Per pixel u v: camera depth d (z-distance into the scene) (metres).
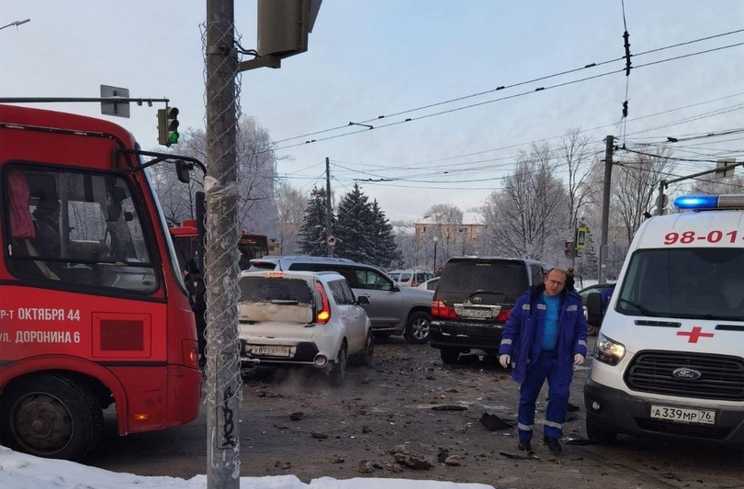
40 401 5.06
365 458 5.75
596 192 49.28
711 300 6.29
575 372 11.78
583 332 6.13
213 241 3.26
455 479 5.19
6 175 5.09
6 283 5.00
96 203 5.30
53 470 4.40
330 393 8.80
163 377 5.30
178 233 11.79
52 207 5.19
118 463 5.44
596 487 5.05
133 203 5.39
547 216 44.06
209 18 3.20
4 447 4.82
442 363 12.02
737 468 5.69
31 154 5.15
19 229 5.09
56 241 5.16
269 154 43.97
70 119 5.27
